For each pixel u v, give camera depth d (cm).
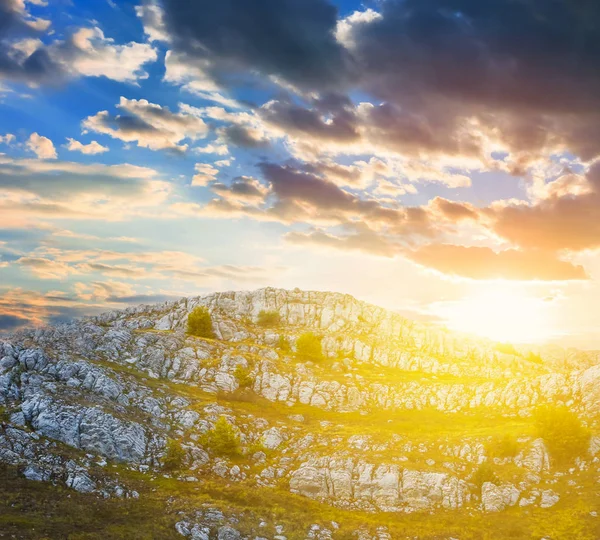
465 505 10900
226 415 13612
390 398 16388
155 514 9250
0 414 11081
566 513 10162
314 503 10825
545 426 12150
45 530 8000
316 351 18950
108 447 10981
